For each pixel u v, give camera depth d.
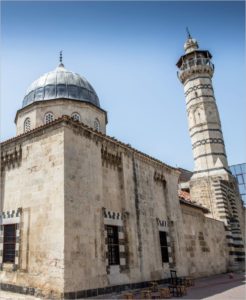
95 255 16.36
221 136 42.69
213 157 40.91
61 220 15.21
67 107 25.16
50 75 27.78
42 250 15.58
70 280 14.33
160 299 15.55
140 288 18.97
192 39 48.97
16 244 17.20
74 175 16.66
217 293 17.58
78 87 27.25
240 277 28.03
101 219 17.72
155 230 22.80
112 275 17.42
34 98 26.47
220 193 38.44
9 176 19.62
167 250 23.70
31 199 17.28
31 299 14.41
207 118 42.91
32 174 17.81
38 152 17.97
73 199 16.06
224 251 35.38
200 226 31.50
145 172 23.91
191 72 45.94
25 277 15.87
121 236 19.30
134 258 19.45
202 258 29.66
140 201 22.08
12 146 19.88
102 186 19.14
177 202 27.23
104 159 20.11
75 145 17.44
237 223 39.25
